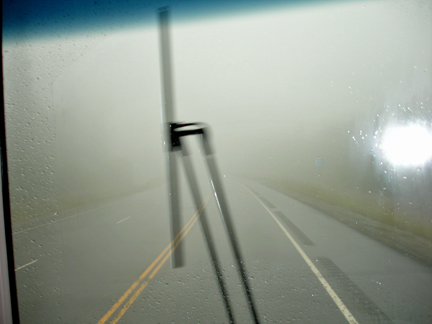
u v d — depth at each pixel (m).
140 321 2.94
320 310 3.05
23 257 4.93
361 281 3.87
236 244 6.05
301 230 7.41
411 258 4.89
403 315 2.92
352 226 7.78
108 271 4.51
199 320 2.91
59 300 3.46
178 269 4.53
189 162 4.74
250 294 3.51
